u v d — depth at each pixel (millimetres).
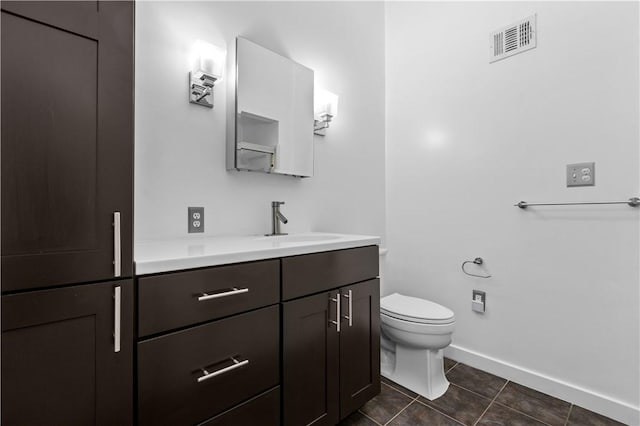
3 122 620
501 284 1832
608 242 1480
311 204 1929
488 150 1884
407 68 2318
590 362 1530
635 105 1402
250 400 1005
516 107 1770
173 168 1351
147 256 866
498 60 1843
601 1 1496
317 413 1209
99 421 730
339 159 2107
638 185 1396
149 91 1285
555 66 1633
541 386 1667
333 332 1279
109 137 747
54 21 675
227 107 1537
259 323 1025
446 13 2092
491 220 1871
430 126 2174
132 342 773
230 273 953
